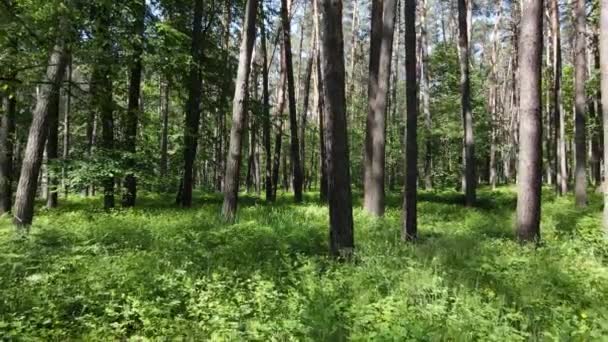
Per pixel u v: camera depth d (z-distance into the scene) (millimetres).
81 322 5645
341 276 7012
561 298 6289
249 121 28297
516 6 33250
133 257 8047
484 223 14289
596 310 5629
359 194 26953
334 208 8688
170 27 17438
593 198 22188
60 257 7941
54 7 10023
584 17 19578
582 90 19344
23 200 11586
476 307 5609
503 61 49750
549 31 32406
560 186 25969
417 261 7891
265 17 23797
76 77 23297
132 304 6000
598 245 9430
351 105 42688
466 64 21328
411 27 10836
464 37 21453
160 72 19625
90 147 18016
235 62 22828
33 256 7945
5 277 6793
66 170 16312
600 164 30484
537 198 10164
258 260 8406
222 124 35031
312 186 50594
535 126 10117
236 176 14664
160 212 16031
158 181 18078
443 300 5770
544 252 8773
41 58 11156
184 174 19578
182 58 17859
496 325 5145
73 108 22344
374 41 17250
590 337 4812
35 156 11742
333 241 8703
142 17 17000
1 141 17641
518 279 6820
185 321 5734
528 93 10117
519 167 10344
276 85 51219
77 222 13070
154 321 5680
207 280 6809
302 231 11055
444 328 5016
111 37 12859
